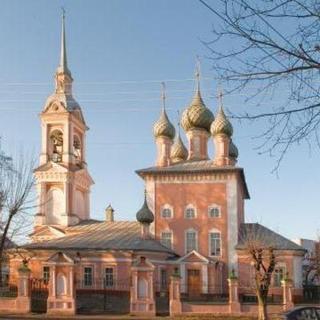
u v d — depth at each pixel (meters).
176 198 65.31
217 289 61.31
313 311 17.61
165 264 61.78
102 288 58.59
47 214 69.25
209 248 63.62
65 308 47.34
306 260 95.44
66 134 69.69
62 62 72.56
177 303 47.22
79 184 72.00
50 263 48.12
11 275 60.41
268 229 64.94
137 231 65.31
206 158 73.38
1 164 56.06
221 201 64.38
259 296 43.25
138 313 47.12
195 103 74.44
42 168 69.12
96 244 60.91
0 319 42.59
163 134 70.25
